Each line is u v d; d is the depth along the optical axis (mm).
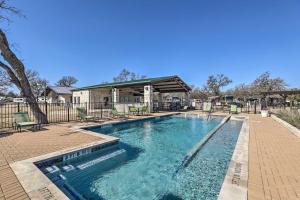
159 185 4434
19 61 9766
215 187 4312
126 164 5754
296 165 4152
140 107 16875
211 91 50875
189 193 4090
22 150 5113
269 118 13711
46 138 6613
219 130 10633
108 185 4457
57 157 4730
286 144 5988
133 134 10250
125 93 25359
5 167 3885
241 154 4902
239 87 50312
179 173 5070
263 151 5215
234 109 17625
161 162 5961
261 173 3711
